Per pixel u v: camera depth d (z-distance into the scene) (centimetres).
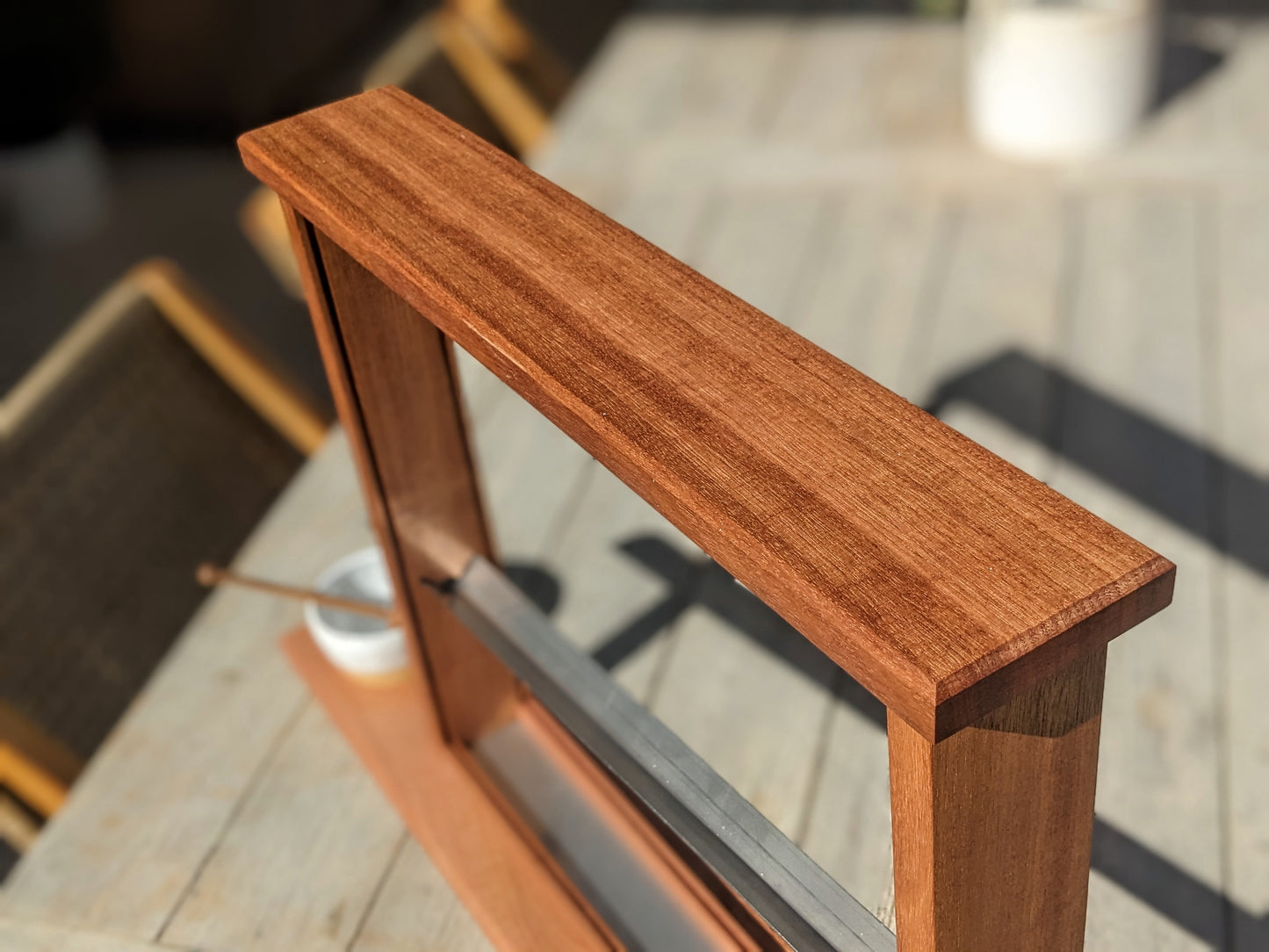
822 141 257
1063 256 223
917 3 300
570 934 126
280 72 388
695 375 75
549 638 115
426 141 101
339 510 188
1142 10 230
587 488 187
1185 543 168
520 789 141
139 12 373
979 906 72
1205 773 141
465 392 207
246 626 170
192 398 261
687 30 302
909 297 218
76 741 213
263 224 368
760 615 164
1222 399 191
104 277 359
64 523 231
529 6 368
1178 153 240
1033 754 67
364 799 147
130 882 140
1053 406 193
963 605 59
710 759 146
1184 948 125
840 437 70
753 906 86
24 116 386
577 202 92
